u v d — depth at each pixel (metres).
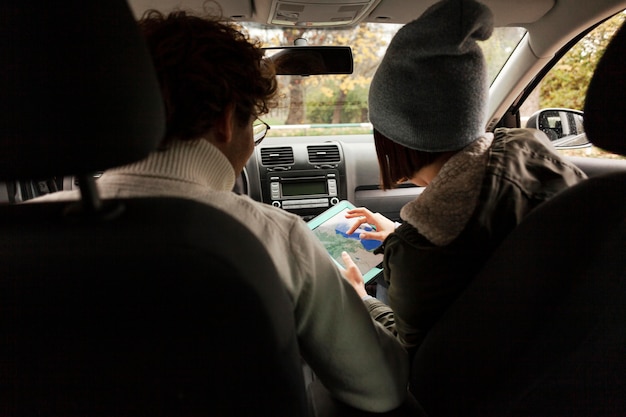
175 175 0.60
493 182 0.74
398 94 0.78
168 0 1.60
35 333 0.46
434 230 0.77
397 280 0.88
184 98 0.62
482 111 0.77
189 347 0.47
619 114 0.63
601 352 0.75
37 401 0.54
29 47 0.36
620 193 0.57
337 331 0.74
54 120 0.38
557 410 0.82
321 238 1.47
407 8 1.73
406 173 0.91
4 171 0.39
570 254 0.59
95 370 0.50
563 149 2.03
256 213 0.66
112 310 0.44
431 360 0.86
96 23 0.37
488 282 0.72
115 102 0.39
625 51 0.61
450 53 0.72
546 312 0.62
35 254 0.41
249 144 0.79
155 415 0.55
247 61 0.70
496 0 1.70
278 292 0.50
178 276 0.42
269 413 0.55
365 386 0.82
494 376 0.72
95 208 0.44
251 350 0.48
